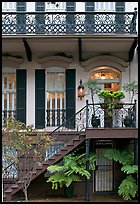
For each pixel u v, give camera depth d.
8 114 13.30
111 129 10.97
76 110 13.08
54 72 13.39
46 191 11.84
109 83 13.56
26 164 10.71
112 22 12.49
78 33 12.34
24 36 11.99
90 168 11.16
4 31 12.48
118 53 13.26
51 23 12.59
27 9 13.42
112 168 12.32
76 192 11.93
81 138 11.17
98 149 12.35
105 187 12.24
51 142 10.69
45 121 13.12
